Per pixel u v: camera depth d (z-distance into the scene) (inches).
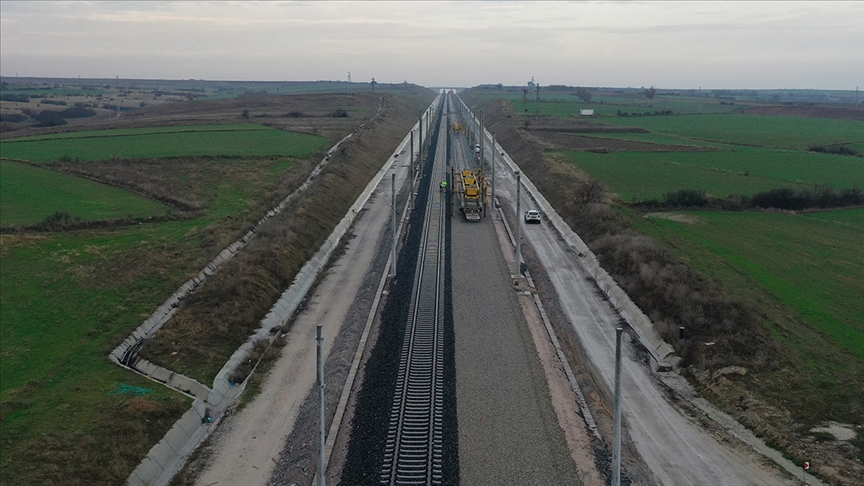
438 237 1967.3
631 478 788.0
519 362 1109.7
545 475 790.5
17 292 1234.6
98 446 791.1
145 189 2133.4
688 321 1200.8
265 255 1505.9
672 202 2187.5
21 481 709.3
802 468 796.6
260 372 1087.6
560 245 1916.8
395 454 821.2
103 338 1087.6
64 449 774.5
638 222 1972.2
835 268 1519.4
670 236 1812.3
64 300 1218.0
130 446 800.3
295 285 1476.4
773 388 971.3
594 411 953.5
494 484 770.8
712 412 952.9
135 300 1245.1
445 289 1487.5
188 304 1255.5
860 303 1289.4
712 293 1294.3
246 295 1305.4
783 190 2192.4
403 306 1366.9
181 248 1555.1
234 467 821.2
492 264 1699.1
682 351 1121.4
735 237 1806.1
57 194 2004.2
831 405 916.6
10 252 1435.8
